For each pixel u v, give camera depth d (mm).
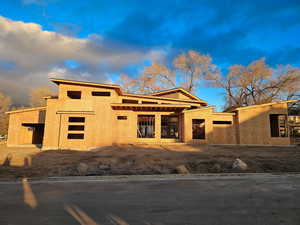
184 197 4281
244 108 17672
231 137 17859
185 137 17312
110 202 3967
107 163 8156
